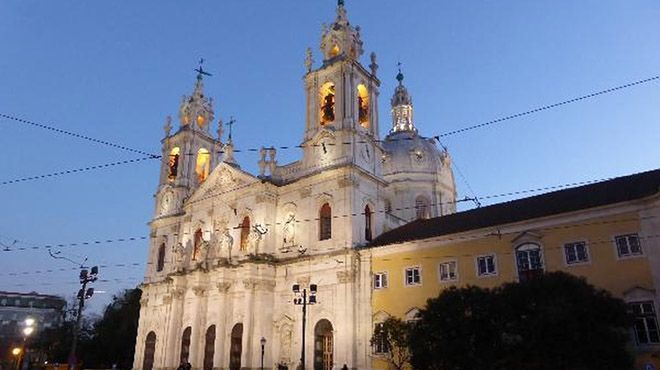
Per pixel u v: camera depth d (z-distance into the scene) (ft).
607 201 99.55
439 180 218.79
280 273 147.95
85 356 216.74
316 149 154.40
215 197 173.99
